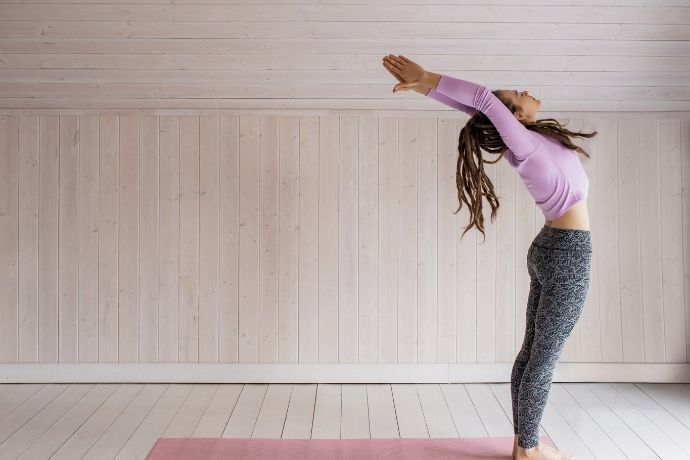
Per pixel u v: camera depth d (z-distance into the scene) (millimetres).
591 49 3475
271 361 4047
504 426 3340
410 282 4031
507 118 2635
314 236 4020
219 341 4047
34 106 3947
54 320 4031
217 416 3475
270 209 4008
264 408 3600
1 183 3994
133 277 4027
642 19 3281
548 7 3205
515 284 4031
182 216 4012
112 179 4000
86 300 4031
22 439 3162
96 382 4039
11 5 3178
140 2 3164
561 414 3502
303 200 4008
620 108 3961
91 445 3094
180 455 2963
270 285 4031
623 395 3812
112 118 3986
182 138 3996
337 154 3998
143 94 3830
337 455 2975
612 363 4047
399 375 4043
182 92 3814
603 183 4012
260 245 4020
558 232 2750
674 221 4031
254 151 3998
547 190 2721
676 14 3252
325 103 3918
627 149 4004
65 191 4000
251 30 3334
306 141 3994
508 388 3943
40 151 3984
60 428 3305
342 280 4027
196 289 4035
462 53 3492
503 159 4000
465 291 4031
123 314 4031
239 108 3969
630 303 4035
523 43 3430
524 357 2932
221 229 4020
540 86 3752
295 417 3463
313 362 4043
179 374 4043
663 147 4008
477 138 2850
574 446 3082
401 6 3186
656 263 4031
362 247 4020
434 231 4020
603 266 4031
